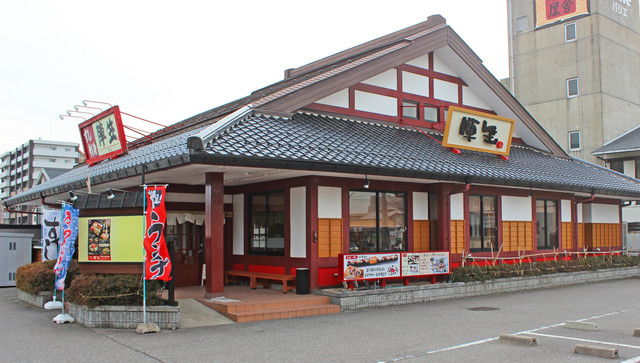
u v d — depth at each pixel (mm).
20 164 83438
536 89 34250
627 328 8898
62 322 9453
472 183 13594
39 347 7520
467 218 14664
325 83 13336
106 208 9562
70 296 9656
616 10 33125
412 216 13781
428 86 16188
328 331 8641
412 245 13672
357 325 9195
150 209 8820
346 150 11539
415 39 15227
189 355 6980
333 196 12180
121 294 8938
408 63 15734
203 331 8633
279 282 12500
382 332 8562
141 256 9219
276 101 12406
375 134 13789
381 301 11469
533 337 7637
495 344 7633
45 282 11914
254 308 10117
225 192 14172
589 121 31703
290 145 10688
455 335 8312
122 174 10898
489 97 17500
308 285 11648
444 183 13820
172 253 9398
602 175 19750
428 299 12422
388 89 15172
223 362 6633
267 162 9617
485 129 15305
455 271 13570
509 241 16047
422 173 12133
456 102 16906
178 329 8805
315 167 10289
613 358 6695
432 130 16141
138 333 8414
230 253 14141
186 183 13352
